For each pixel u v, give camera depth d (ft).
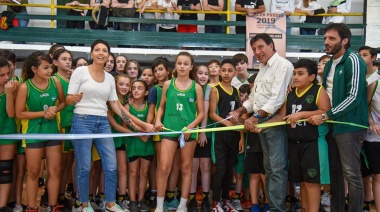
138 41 25.31
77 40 24.99
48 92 12.51
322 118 11.03
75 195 14.20
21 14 24.59
